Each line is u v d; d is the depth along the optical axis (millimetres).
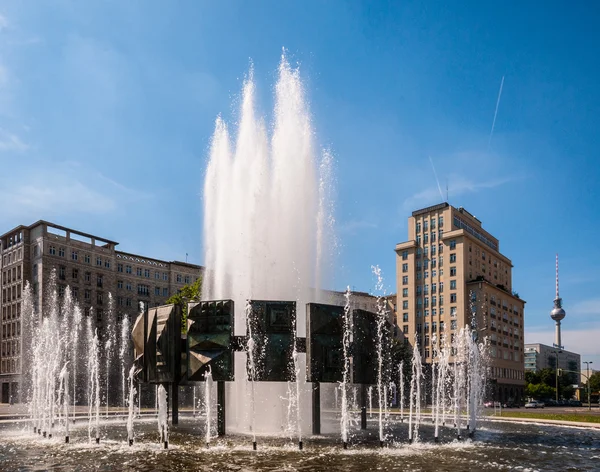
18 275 97938
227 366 25312
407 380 87812
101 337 101375
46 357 70000
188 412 52688
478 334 107500
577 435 31688
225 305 25656
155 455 21312
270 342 25438
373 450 22875
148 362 28156
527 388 142500
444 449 24047
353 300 99375
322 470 18188
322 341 25594
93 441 26250
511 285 135000
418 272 116188
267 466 18828
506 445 26016
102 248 105312
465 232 110375
